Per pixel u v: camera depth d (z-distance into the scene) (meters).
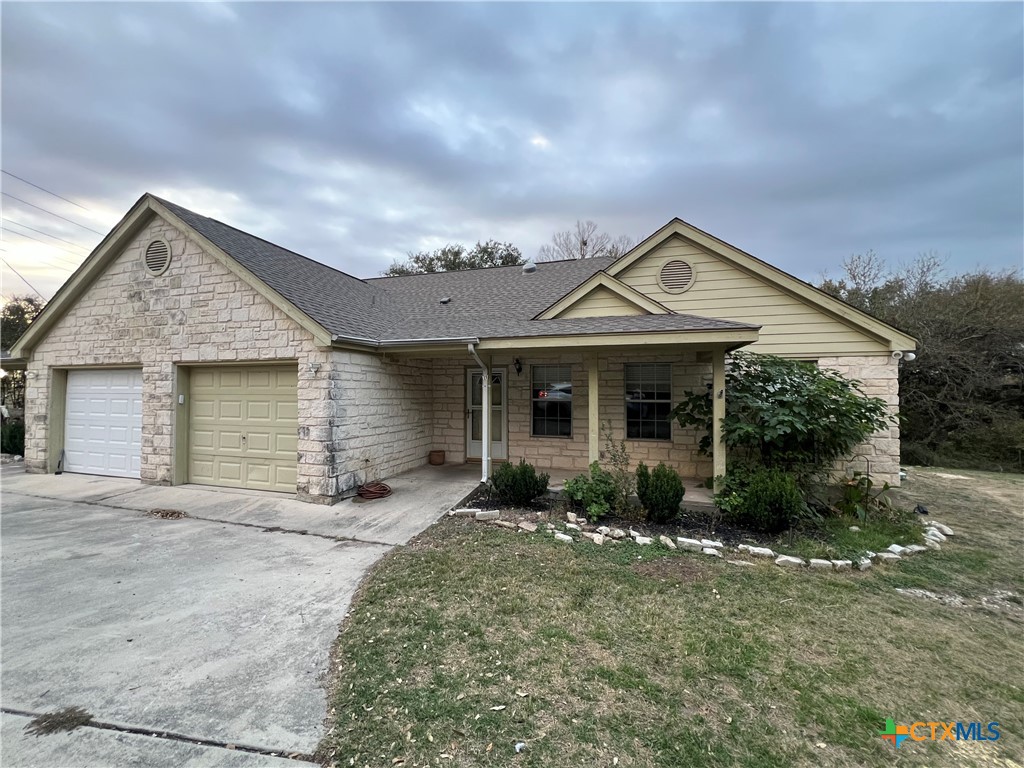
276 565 4.63
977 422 15.94
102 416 8.91
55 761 2.12
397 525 5.91
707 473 8.37
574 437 9.25
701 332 6.12
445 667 2.87
